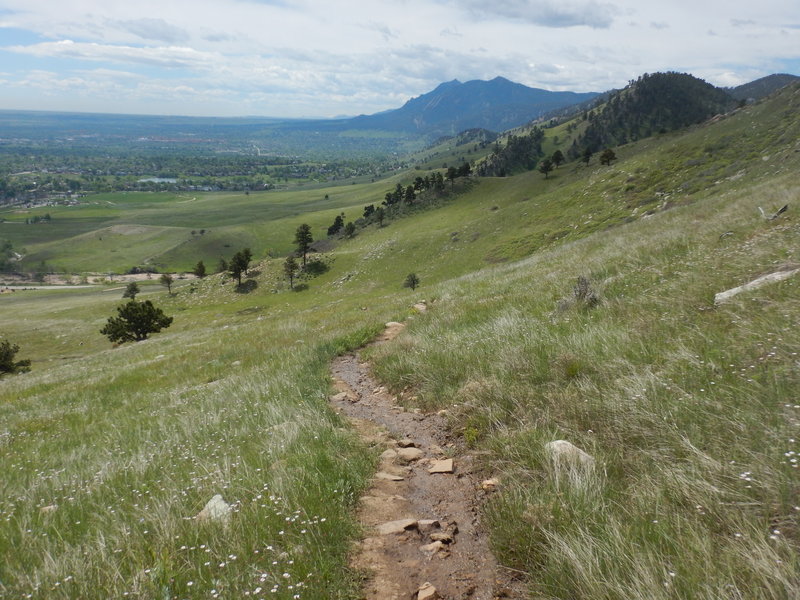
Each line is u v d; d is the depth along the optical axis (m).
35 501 6.04
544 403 6.43
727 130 101.81
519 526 4.07
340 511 4.54
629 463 4.64
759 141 89.75
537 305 12.52
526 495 4.51
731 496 3.68
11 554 4.30
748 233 13.38
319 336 17.44
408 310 19.12
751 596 2.73
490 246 96.94
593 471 4.50
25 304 137.38
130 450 7.87
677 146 105.94
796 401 4.53
